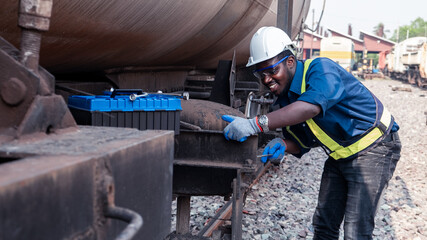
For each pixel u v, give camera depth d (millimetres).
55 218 911
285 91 2629
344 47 42875
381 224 4363
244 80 9062
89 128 1477
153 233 1392
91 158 1023
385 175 2707
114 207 1069
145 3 3670
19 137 1159
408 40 46781
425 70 32750
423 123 13227
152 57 5277
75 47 3641
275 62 2510
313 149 8477
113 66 5012
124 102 2357
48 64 3854
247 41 7328
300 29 10414
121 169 1155
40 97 1222
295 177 6176
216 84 5641
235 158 2572
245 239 3812
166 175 1469
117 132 1411
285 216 4508
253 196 5074
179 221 3225
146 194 1316
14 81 1187
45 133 1261
